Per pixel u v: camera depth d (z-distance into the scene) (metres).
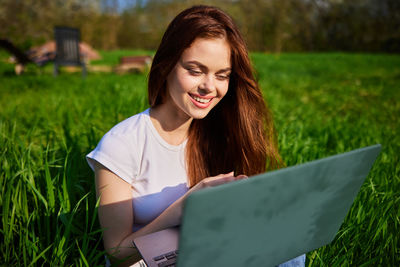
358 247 1.71
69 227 1.46
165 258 1.13
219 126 1.62
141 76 9.29
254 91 1.47
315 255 1.58
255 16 29.95
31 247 1.48
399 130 4.11
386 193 1.95
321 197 0.88
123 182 1.27
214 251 0.77
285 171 0.72
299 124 3.69
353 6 29.59
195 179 1.50
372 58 18.78
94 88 6.47
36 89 6.42
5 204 1.55
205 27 1.13
